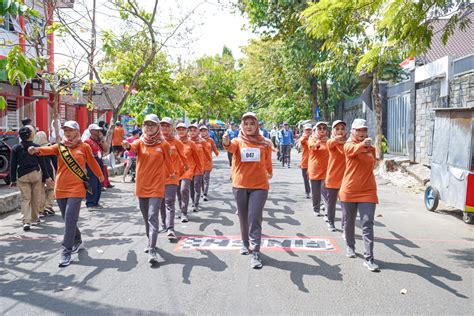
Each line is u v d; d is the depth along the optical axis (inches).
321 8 265.3
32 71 264.2
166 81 788.0
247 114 235.3
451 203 341.7
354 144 228.8
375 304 177.6
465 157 324.2
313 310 171.9
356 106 977.5
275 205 406.9
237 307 175.2
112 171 664.4
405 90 696.4
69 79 445.7
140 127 826.2
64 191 239.8
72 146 241.1
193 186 378.6
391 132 767.1
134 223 337.4
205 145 434.0
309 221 336.8
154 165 242.8
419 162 621.9
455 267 225.5
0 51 532.1
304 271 218.2
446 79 529.3
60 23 429.7
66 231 235.9
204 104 1524.4
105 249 262.7
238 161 236.7
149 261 229.0
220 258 240.8
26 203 319.9
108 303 181.2
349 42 414.0
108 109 1022.4
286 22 816.3
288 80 1014.4
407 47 297.9
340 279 206.5
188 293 190.4
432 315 167.5
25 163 318.3
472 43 730.2
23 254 255.9
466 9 287.0
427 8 271.4
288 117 1310.3
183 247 263.9
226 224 326.3
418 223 331.3
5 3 232.8
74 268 227.1
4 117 523.8
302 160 441.4
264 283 201.5
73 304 181.0
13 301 185.3
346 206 236.5
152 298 185.5
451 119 345.1
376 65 327.3
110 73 750.5
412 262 233.9
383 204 412.8
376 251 254.7
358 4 263.1
